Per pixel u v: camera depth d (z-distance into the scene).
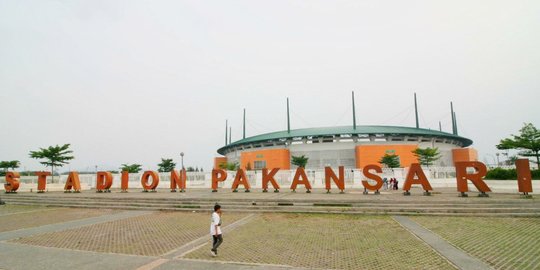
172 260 8.51
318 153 77.06
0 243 10.78
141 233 12.29
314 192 25.91
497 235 11.11
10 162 56.22
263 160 74.94
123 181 31.52
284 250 9.52
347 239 10.87
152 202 20.61
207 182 37.56
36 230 13.08
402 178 31.11
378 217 15.28
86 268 7.88
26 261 8.53
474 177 19.47
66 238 11.46
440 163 75.25
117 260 8.56
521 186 19.47
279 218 15.48
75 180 29.94
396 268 7.70
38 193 29.56
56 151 47.53
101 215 17.39
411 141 77.88
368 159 67.81
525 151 35.56
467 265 7.84
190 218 16.00
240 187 34.75
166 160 75.50
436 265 7.88
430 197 19.44
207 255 9.05
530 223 13.27
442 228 12.41
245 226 13.58
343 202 17.78
